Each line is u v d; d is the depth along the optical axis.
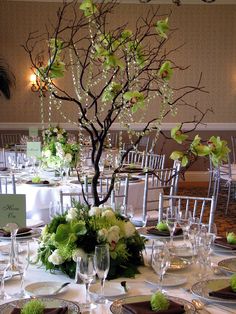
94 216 2.14
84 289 1.92
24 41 9.86
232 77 10.17
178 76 10.11
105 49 2.12
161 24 2.24
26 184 4.52
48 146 4.91
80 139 2.91
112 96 2.17
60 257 2.05
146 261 2.30
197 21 10.02
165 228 2.79
